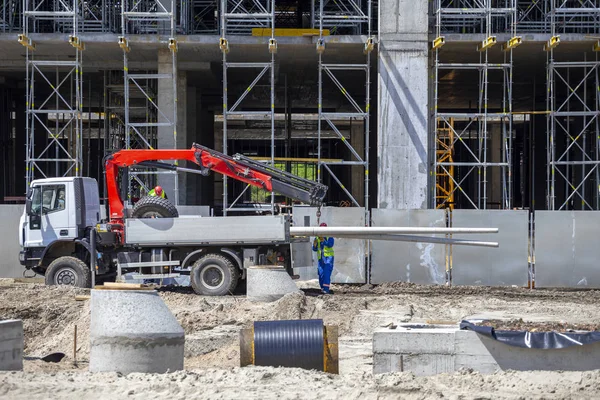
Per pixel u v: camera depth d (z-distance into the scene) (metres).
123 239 19.06
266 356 9.62
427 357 9.58
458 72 32.59
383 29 26.42
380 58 26.42
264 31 27.09
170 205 19.66
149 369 9.63
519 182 46.31
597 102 26.80
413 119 26.38
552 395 8.37
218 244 18.92
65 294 17.80
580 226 21.31
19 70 31.83
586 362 9.23
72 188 19.67
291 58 29.86
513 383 8.75
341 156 47.19
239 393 8.33
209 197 42.56
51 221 19.67
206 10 32.50
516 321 10.97
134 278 19.14
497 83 34.19
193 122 35.28
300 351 9.61
